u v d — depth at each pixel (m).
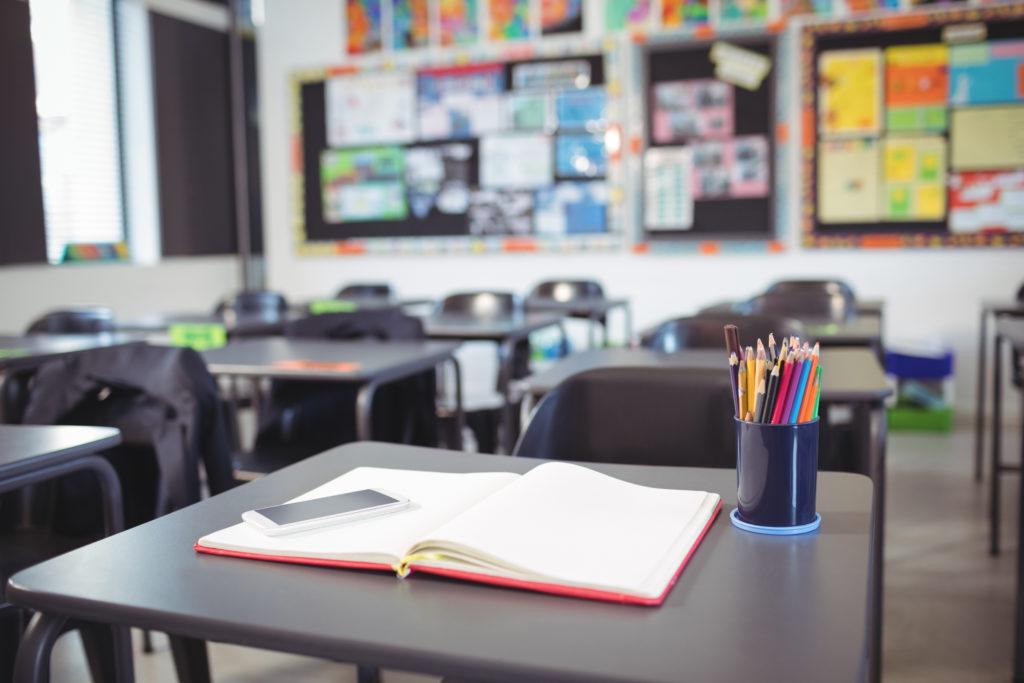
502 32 6.06
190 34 6.05
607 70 5.87
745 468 0.95
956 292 5.37
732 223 5.71
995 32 5.20
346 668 2.24
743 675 0.64
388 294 5.64
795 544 0.90
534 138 6.04
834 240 5.53
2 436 1.47
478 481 1.10
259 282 6.60
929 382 5.02
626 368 1.55
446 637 0.71
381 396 2.77
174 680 2.16
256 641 0.73
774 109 5.58
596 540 0.88
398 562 0.84
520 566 0.80
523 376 4.01
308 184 6.56
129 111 5.68
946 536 3.16
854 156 5.46
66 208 5.22
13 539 1.83
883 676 2.14
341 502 1.01
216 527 0.98
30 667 0.88
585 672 0.65
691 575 0.83
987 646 2.29
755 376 0.95
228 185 6.42
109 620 0.79
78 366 2.00
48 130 5.08
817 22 5.47
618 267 5.96
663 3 5.74
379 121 6.37
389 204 6.40
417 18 6.23
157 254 5.84
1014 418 5.29
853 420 2.01
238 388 5.61
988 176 5.27
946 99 5.30
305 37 6.48
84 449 1.41
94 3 5.38
